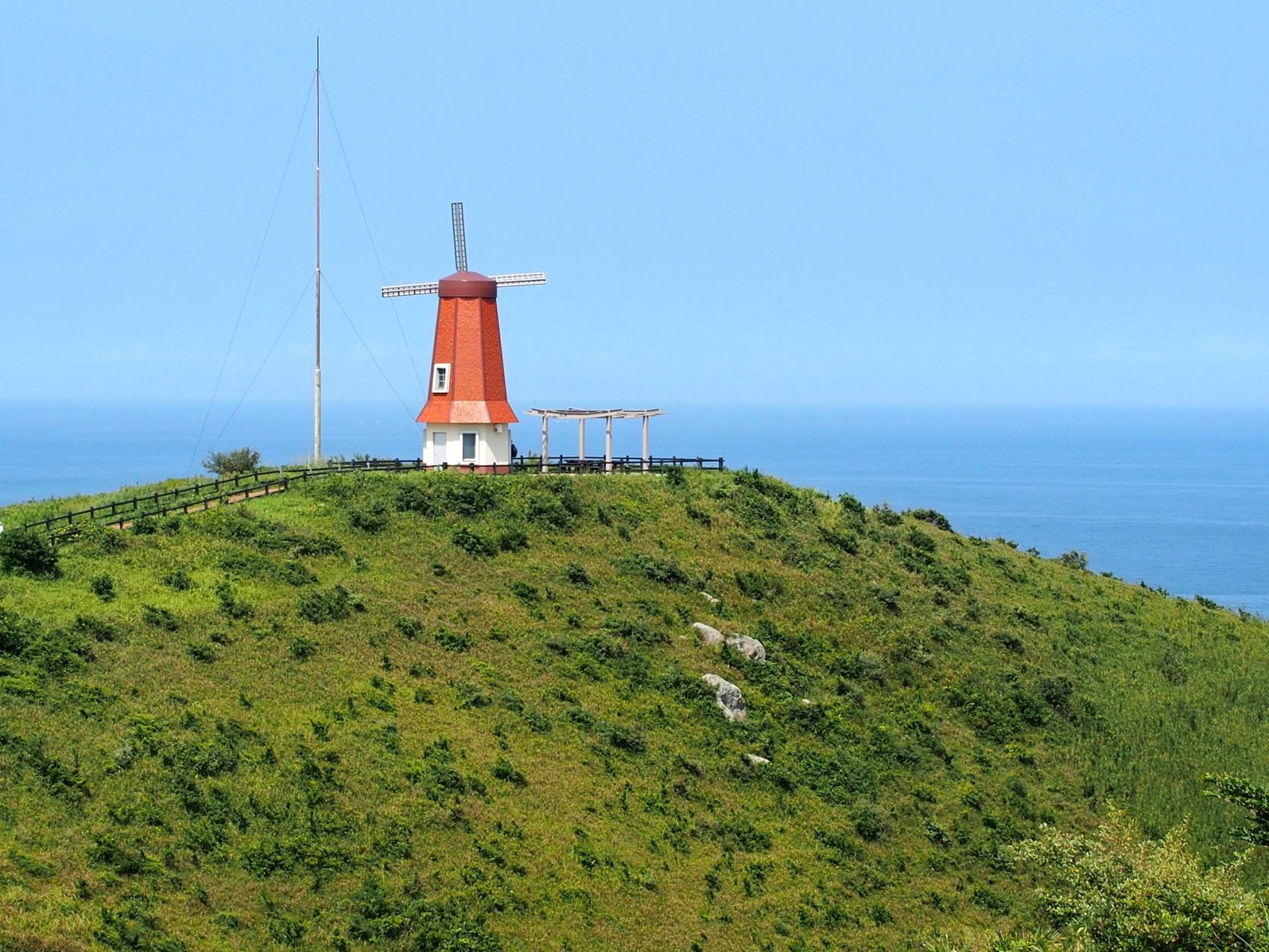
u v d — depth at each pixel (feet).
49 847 625.82
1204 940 588.50
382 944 640.17
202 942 603.26
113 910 599.57
